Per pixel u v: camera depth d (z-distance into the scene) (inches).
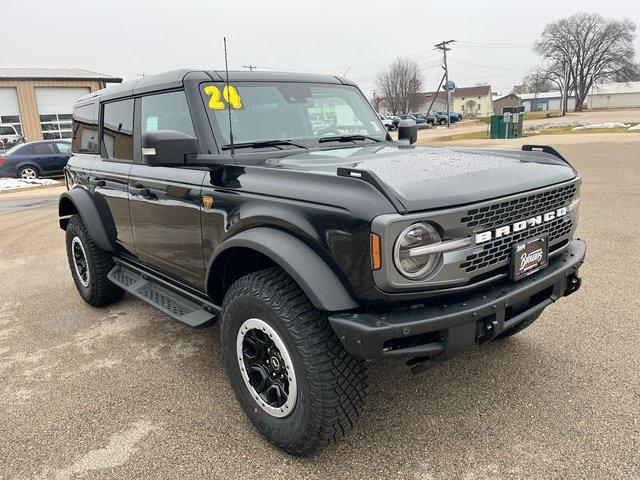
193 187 121.0
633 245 237.1
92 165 175.8
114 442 110.9
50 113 1167.0
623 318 159.0
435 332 91.3
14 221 409.4
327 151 128.0
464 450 102.7
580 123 1526.8
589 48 3132.4
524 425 109.3
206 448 107.6
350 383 94.1
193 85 127.8
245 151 124.7
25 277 242.4
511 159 115.6
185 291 137.8
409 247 85.0
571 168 122.0
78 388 134.3
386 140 156.3
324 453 103.9
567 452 100.3
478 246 92.2
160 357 150.4
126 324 176.7
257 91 137.0
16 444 111.3
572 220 117.5
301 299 96.3
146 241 147.0
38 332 173.3
